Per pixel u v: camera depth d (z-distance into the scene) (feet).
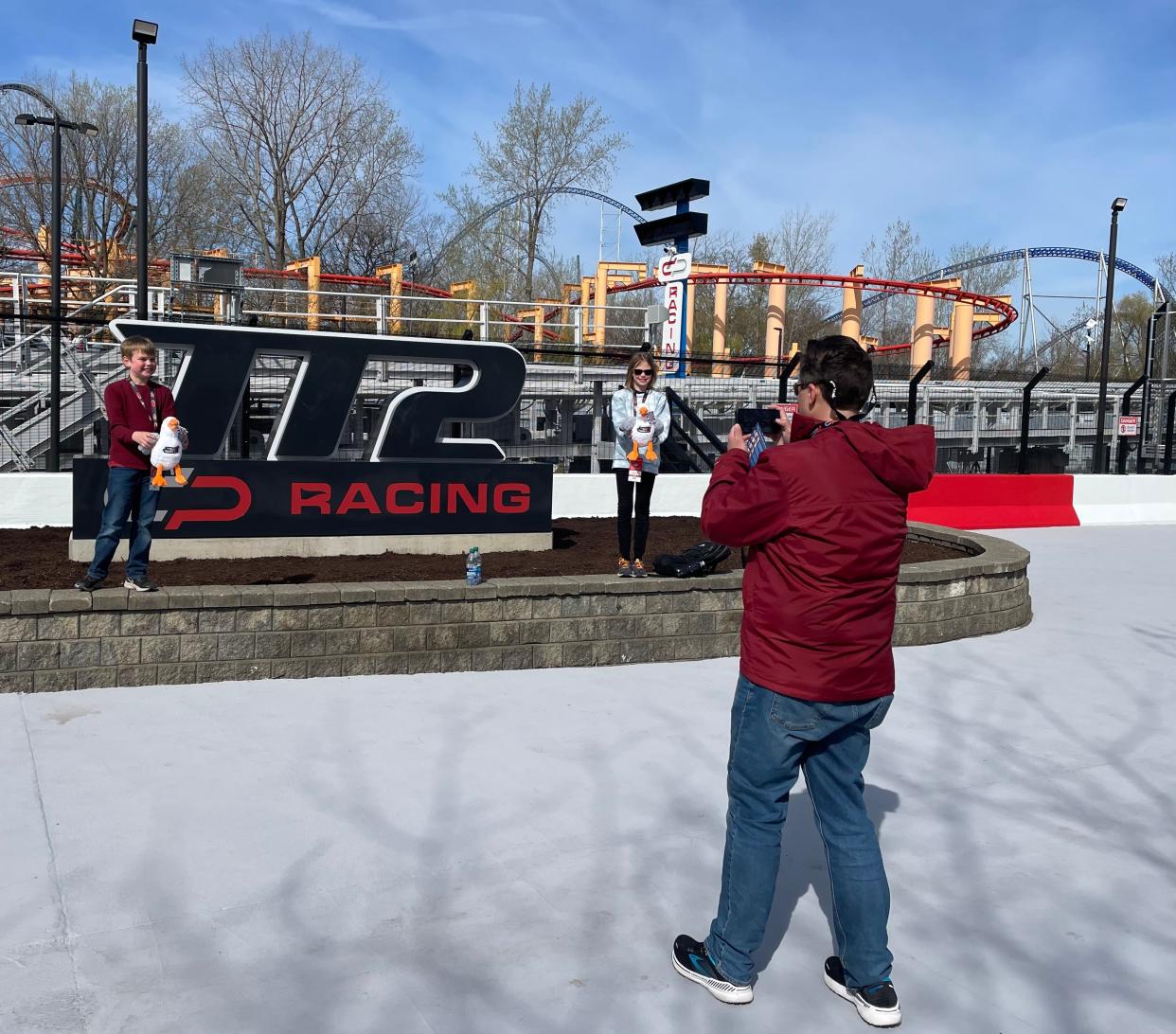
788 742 9.70
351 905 11.71
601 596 23.58
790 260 190.70
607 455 65.51
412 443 30.42
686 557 24.89
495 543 30.71
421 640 22.15
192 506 26.99
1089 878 13.08
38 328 51.98
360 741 17.48
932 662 25.12
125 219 132.16
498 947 10.90
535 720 19.15
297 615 21.20
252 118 142.10
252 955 10.53
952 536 34.73
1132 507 62.03
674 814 14.76
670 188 83.15
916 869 13.23
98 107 126.52
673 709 20.16
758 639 9.90
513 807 14.84
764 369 115.14
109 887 11.89
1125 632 29.22
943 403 88.07
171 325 27.14
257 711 18.94
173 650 20.38
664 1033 9.43
